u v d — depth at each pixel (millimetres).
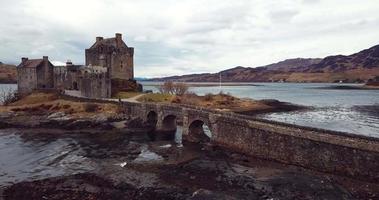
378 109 107938
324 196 29125
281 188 30797
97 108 75500
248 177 34125
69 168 40188
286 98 162500
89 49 108562
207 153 46469
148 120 70250
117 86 102250
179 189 31031
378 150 32438
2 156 46156
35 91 94438
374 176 32688
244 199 28719
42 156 46125
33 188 31562
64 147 51750
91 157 45281
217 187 31875
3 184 34406
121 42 110500
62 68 98250
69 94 90250
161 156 45156
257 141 42688
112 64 107125
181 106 60125
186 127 55500
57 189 31203
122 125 68500
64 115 71500
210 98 110062
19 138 58656
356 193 31047
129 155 46125
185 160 42312
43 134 62125
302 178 33438
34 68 96750
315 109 110312
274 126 40781
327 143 35969
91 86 88125
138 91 108000
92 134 62250
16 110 76375
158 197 29484
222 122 47656
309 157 37438
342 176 34781
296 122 78750
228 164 39562
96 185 32250
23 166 41281
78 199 29125
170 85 114625
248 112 99062
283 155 39812
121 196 29688
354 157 34031
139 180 33219
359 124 75062
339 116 90938
